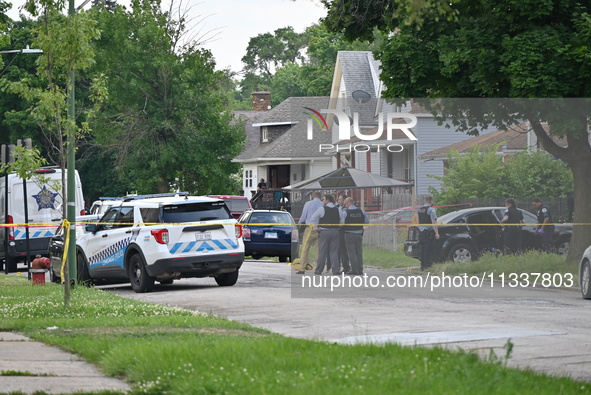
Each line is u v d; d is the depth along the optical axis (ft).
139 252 209.05
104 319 140.97
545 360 104.78
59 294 191.42
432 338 122.11
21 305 166.71
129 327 129.49
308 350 97.76
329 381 78.89
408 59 241.35
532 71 212.23
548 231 221.66
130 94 483.10
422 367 84.53
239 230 213.66
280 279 237.25
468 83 234.99
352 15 245.24
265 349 97.66
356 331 131.03
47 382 88.99
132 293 208.44
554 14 221.05
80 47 161.68
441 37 233.96
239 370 85.05
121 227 217.77
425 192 226.17
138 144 483.92
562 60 212.02
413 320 144.15
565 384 83.35
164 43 485.97
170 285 226.99
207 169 501.97
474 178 225.56
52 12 161.27
